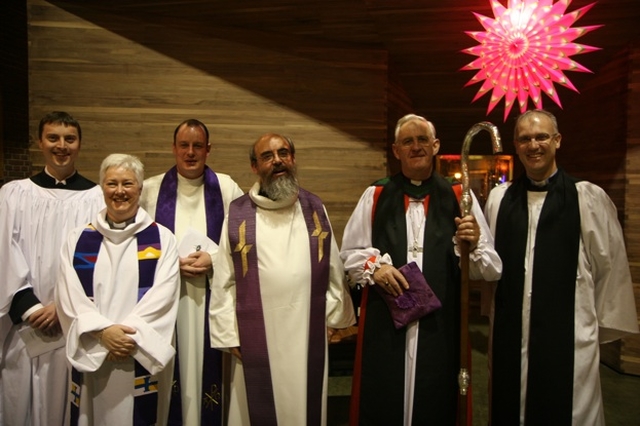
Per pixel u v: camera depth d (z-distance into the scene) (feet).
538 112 7.29
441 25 12.39
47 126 7.78
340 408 10.63
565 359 6.97
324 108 13.29
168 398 7.32
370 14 12.07
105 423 6.53
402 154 7.26
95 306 6.50
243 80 13.00
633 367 12.34
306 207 7.50
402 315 6.86
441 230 7.15
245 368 6.90
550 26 8.36
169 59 12.75
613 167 12.85
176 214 8.31
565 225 7.16
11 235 7.45
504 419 7.25
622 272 7.11
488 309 8.05
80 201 7.99
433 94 16.63
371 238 7.46
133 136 12.71
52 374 7.51
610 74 13.06
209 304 7.88
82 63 12.52
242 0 12.14
